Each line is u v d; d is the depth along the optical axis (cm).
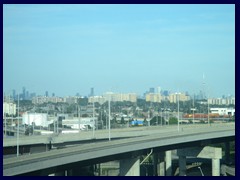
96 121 17888
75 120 18300
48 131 15125
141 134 12756
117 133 12219
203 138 10731
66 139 10881
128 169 8300
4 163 5512
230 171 10531
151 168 11412
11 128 15438
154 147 9106
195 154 10625
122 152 7906
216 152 10338
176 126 14400
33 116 16875
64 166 6812
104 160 7838
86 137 11369
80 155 6788
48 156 6388
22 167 5375
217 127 12700
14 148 10044
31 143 10219
